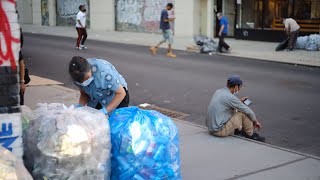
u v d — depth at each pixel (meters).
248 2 22.45
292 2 20.80
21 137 3.46
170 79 11.66
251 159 5.52
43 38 23.86
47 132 3.44
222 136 6.43
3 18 3.30
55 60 15.01
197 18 24.06
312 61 15.22
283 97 9.66
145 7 26.81
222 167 5.22
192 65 14.22
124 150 3.61
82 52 17.34
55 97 8.90
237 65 14.45
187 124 7.21
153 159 3.63
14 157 3.11
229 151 5.81
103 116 3.70
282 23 21.27
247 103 6.70
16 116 3.43
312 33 20.27
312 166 5.33
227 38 23.47
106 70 4.16
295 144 6.52
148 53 17.36
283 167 5.26
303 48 18.48
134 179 3.60
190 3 23.84
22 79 5.48
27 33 27.48
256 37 22.19
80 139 3.37
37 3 35.50
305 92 10.23
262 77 12.18
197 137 6.43
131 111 3.88
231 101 6.37
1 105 3.37
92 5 30.30
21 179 3.00
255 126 6.60
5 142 3.40
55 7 34.06
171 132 3.83
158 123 3.79
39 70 12.95
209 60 15.55
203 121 7.75
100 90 4.20
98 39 23.23
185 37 23.92
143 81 11.34
